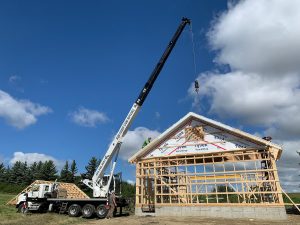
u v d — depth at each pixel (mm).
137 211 20578
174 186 21125
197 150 19891
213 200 20578
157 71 19734
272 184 17469
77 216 19469
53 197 21281
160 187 21203
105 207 18750
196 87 19844
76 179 75875
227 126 19188
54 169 82062
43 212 21344
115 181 20672
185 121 20766
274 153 18359
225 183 18500
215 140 19594
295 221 15742
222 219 17031
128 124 20078
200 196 20578
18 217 17672
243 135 18703
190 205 19062
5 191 57344
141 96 19828
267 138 18578
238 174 18531
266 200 17875
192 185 19359
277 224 14375
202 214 18641
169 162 20516
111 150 20094
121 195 20766
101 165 20281
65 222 16078
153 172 21078
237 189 18219
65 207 20109
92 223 15648
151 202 21250
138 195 20906
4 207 24656
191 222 15555
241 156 18875
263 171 17891
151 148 21219
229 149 19047
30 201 21297
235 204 17953
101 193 19844
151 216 19391
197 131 20234
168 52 19766
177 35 19844
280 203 16922
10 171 87938
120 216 19859
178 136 20719
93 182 20188
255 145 18516
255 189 18156
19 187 58562
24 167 88812
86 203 19594
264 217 17062
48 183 23766
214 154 19359
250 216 17406
